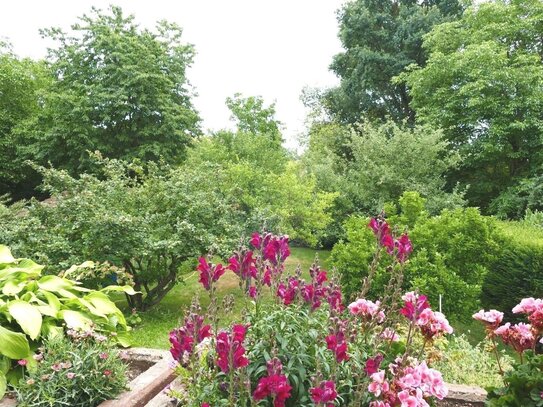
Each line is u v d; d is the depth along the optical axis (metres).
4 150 20.09
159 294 7.59
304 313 2.50
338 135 20.25
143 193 7.82
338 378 2.41
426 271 5.85
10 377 3.24
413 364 2.74
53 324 3.75
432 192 12.27
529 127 13.32
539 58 13.54
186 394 2.81
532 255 6.39
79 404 3.01
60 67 17.59
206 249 7.02
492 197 14.73
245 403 2.11
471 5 16.86
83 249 6.61
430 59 15.04
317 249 13.65
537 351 4.71
